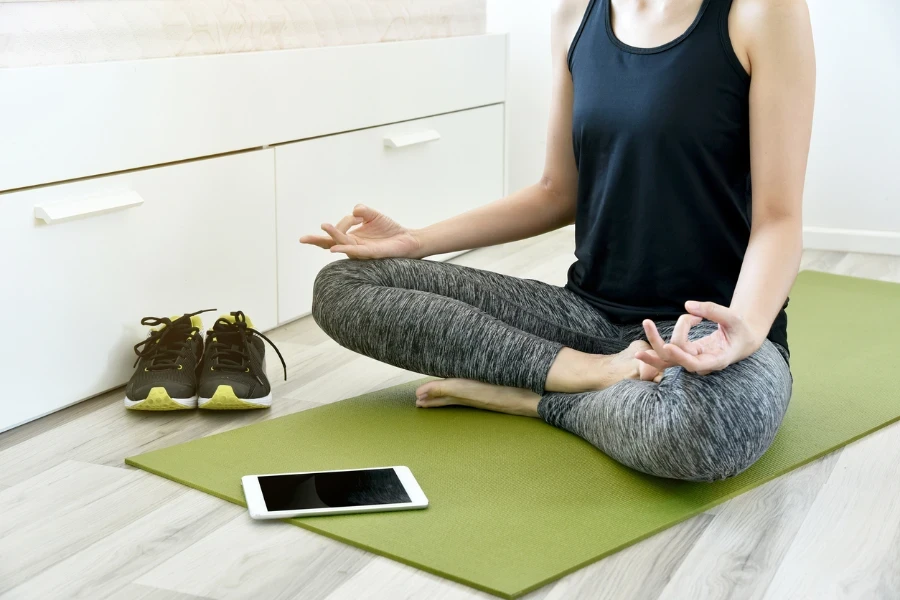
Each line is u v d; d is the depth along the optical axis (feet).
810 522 3.95
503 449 4.61
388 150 7.82
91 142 5.27
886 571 3.57
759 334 4.01
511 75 10.97
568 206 5.47
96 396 5.53
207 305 6.21
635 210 4.77
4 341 4.94
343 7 7.22
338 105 7.16
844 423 4.99
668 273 4.80
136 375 5.25
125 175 5.51
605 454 4.56
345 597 3.37
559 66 5.27
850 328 6.76
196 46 5.98
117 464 4.55
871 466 4.51
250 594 3.39
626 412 4.19
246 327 5.54
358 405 5.24
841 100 9.42
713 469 3.93
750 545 3.76
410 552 3.64
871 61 9.23
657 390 4.12
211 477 4.32
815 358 6.08
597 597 3.38
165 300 5.87
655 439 4.01
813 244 9.64
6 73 4.79
